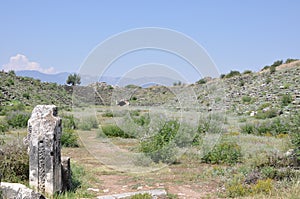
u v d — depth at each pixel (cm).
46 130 840
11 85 5178
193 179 1115
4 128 2228
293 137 1265
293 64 5903
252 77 5428
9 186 703
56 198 823
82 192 920
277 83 4741
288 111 3059
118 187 1024
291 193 856
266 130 2164
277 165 1131
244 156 1359
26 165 898
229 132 2177
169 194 930
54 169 838
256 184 950
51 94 5438
